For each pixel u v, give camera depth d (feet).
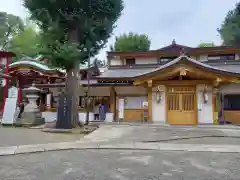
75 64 37.99
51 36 35.58
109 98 57.72
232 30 120.06
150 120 49.01
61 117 36.14
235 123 49.01
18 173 14.57
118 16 40.40
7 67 52.39
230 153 21.25
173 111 49.34
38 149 22.03
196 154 20.71
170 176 14.10
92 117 53.16
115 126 41.50
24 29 141.38
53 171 15.05
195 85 48.96
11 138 27.99
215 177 13.97
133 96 53.88
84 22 36.45
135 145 24.39
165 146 24.12
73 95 38.81
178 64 46.03
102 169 15.55
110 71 64.08
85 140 27.40
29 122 40.93
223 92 50.26
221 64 61.11
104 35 40.47
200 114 47.85
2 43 132.67
